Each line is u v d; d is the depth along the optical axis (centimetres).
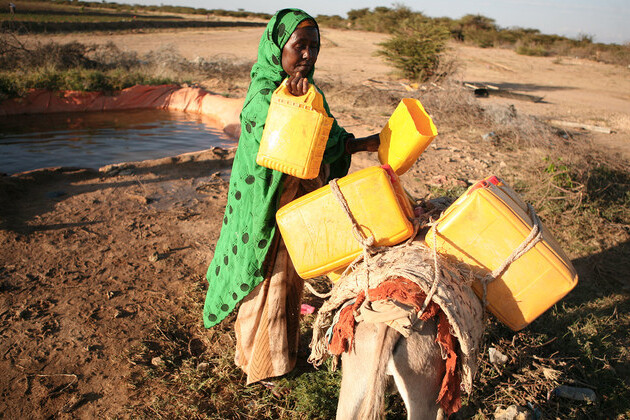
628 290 540
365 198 292
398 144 322
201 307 481
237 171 334
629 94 1975
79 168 802
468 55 3166
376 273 282
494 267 290
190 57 2297
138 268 542
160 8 9644
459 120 1213
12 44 1716
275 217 323
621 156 991
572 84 2191
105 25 3503
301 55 317
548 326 466
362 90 1465
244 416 361
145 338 438
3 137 1046
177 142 1058
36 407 363
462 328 255
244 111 326
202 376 393
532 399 370
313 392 368
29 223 621
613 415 378
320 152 292
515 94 1781
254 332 356
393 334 248
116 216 657
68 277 518
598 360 426
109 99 1407
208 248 591
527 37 4231
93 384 386
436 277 262
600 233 663
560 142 1002
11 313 458
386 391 279
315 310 481
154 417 357
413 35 1780
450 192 743
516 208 296
